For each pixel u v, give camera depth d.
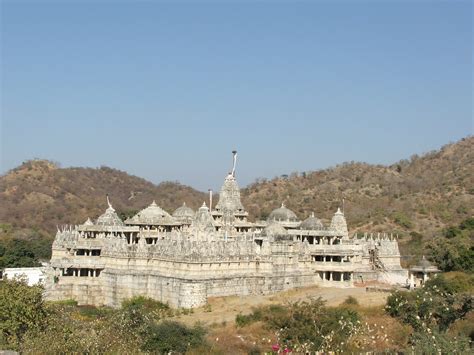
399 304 94.88
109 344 70.94
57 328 71.00
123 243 131.50
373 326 90.19
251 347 82.62
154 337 79.88
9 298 70.88
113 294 127.56
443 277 122.44
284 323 86.94
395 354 72.00
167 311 113.06
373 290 132.38
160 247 126.31
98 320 84.38
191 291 117.06
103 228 148.00
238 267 127.50
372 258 159.25
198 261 119.56
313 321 82.75
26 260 181.50
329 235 154.50
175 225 157.50
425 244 196.88
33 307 71.69
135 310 90.25
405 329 87.88
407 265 172.12
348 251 146.38
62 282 129.50
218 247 124.56
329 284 142.38
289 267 137.12
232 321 102.06
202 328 88.75
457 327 86.62
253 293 128.25
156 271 124.94
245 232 153.62
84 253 137.12
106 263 131.25
